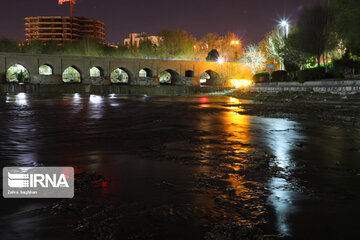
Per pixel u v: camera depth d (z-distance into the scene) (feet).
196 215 16.72
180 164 27.84
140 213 16.89
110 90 246.68
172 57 354.95
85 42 345.92
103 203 18.29
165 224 15.61
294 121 61.52
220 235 14.37
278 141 40.11
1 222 15.62
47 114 76.23
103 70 273.75
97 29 577.84
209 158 30.35
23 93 214.28
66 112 81.92
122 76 361.71
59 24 537.24
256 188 21.42
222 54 389.60
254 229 15.15
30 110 87.56
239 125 56.13
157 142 38.91
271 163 28.66
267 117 68.80
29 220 15.88
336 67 106.93
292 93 107.45
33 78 244.42
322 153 33.12
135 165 27.32
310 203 18.65
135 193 20.07
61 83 254.47
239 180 23.27
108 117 69.77
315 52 113.29
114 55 343.46
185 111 85.51
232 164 28.07
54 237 14.11
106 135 44.45
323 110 72.43
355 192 20.70
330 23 110.22
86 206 17.83
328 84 94.79
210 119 65.72
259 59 262.67
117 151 33.30
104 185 21.63
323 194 20.26
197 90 237.45
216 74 321.32
